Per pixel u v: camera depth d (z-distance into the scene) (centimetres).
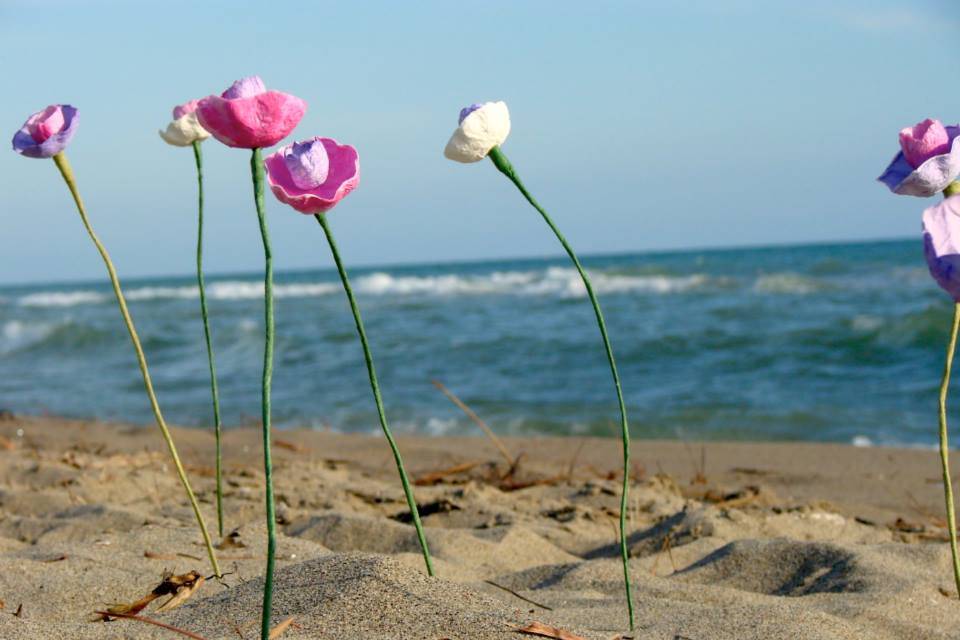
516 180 134
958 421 454
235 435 441
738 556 188
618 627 151
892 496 302
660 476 319
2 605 154
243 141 120
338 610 135
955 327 140
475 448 410
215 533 188
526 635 132
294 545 179
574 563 183
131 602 156
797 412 487
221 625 136
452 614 134
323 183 123
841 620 155
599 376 627
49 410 584
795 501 281
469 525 244
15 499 263
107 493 272
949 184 132
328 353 791
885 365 614
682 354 690
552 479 321
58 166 141
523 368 672
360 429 491
